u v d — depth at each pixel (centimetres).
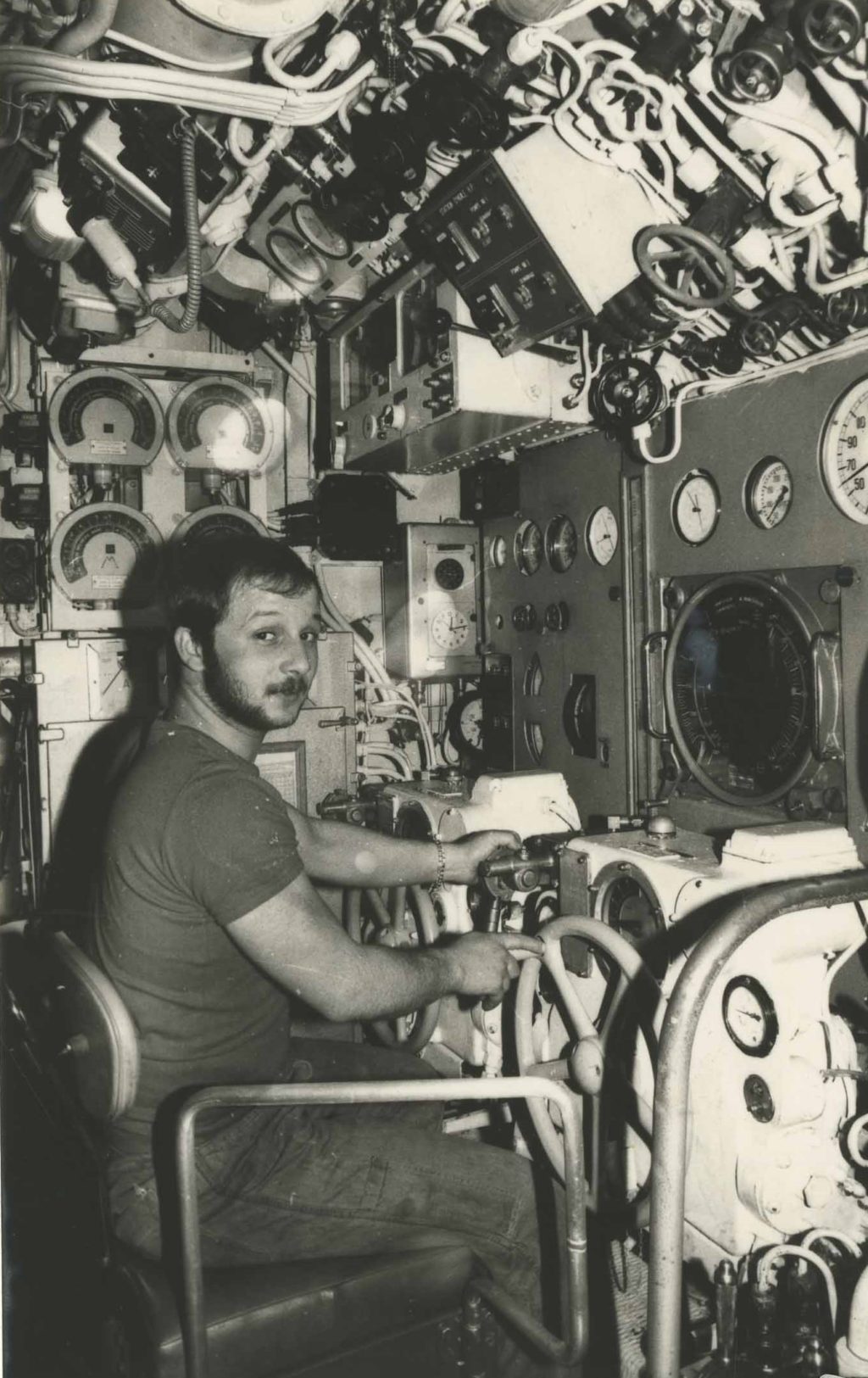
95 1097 175
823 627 274
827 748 270
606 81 225
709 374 310
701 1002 152
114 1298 181
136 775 196
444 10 219
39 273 351
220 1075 194
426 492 466
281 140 252
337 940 186
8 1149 247
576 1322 171
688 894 233
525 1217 197
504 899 284
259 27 214
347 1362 176
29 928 226
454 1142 201
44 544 414
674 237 247
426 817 337
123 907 188
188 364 415
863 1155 229
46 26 227
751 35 214
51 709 384
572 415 324
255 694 203
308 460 463
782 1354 189
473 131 240
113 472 417
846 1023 257
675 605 332
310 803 415
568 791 362
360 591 475
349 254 329
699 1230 230
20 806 414
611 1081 251
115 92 222
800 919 213
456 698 480
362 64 237
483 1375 185
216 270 346
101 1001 170
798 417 281
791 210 241
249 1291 174
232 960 193
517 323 287
